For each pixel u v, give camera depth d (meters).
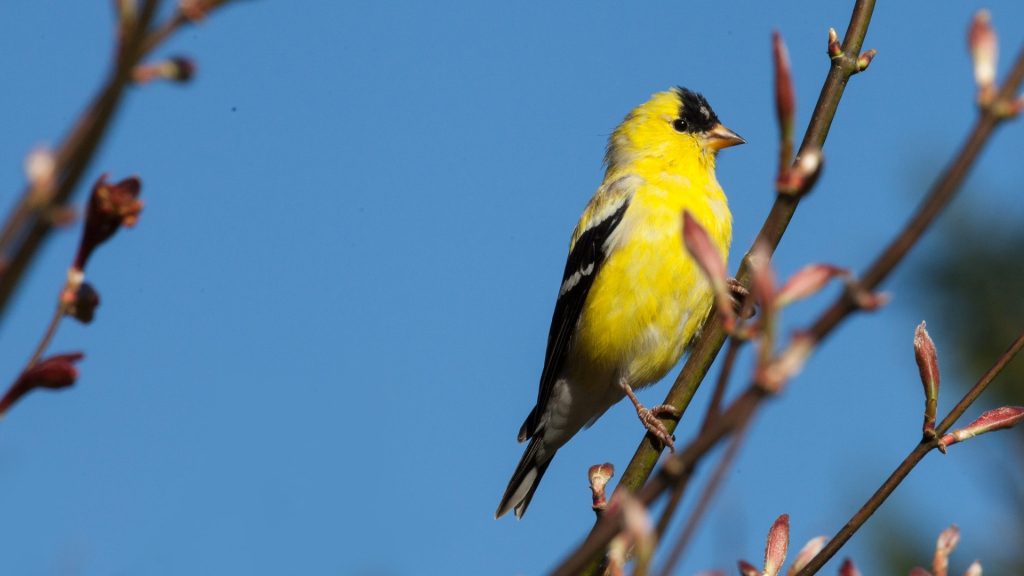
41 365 3.27
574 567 3.10
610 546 4.30
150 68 2.48
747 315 3.21
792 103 3.28
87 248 3.34
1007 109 2.65
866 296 2.74
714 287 3.31
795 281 2.99
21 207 2.40
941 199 2.72
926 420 5.95
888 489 5.83
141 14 2.43
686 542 2.84
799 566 5.80
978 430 5.90
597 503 6.82
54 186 2.40
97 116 2.43
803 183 3.28
